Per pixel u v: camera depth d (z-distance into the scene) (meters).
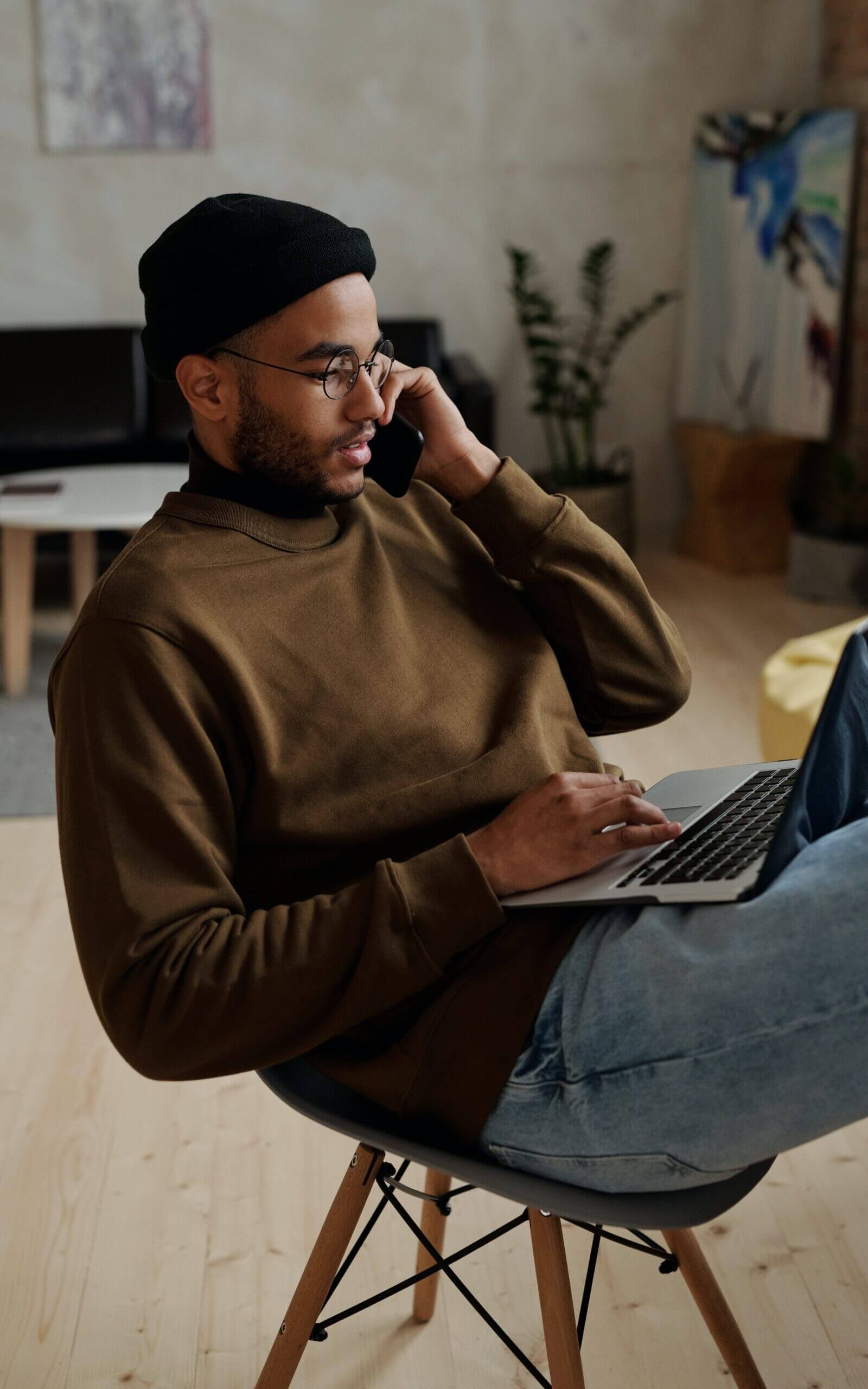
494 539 1.24
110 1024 0.95
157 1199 1.70
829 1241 1.59
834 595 4.55
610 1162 0.93
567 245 5.31
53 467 4.94
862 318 4.72
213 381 1.04
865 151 4.70
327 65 5.07
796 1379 1.38
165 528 1.07
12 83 4.97
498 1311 1.50
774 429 5.01
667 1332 1.46
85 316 5.23
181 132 5.08
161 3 4.95
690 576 4.98
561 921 1.01
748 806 1.11
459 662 1.17
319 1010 0.96
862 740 1.08
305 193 5.20
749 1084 0.88
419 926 0.96
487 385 4.59
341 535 1.17
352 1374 1.41
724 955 0.90
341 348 1.02
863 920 0.88
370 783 1.06
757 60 5.17
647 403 5.48
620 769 1.28
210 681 1.00
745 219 5.01
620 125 5.20
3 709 3.68
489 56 5.11
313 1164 1.78
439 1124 1.01
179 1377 1.41
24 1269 1.57
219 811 1.00
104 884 0.95
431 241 5.29
